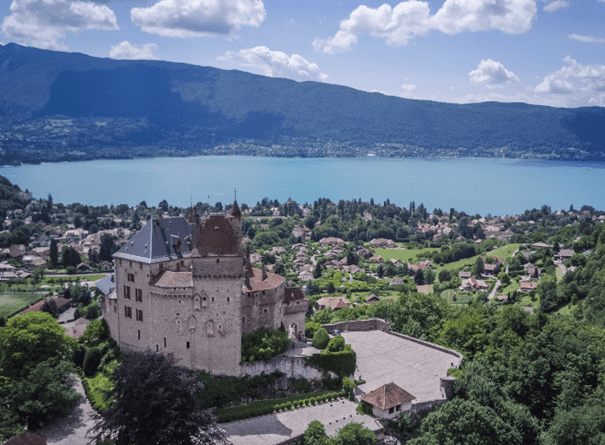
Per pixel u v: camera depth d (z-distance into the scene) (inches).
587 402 3831.2
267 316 4495.6
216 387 3951.8
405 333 5610.2
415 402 3745.1
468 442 3277.6
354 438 3287.4
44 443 3228.3
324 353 4308.6
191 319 4035.4
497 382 4242.1
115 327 4653.1
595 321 6067.9
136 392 2997.0
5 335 4128.9
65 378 3981.3
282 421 3710.6
